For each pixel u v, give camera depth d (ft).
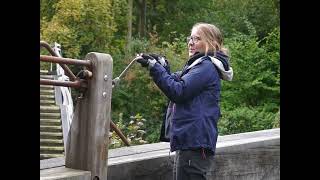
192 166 9.48
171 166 13.04
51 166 10.36
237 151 14.17
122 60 49.62
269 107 45.91
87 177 9.50
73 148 9.93
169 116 10.26
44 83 8.97
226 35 60.64
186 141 9.44
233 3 63.98
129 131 24.97
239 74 46.52
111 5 54.13
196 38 9.84
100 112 9.62
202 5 72.59
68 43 48.24
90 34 49.44
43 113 29.99
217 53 9.78
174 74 10.23
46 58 8.89
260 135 15.67
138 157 12.49
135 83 46.47
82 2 48.60
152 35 56.54
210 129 9.52
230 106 45.14
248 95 46.70
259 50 47.32
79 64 9.42
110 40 51.42
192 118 9.41
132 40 55.42
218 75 9.72
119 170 11.76
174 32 63.10
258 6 61.67
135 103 46.29
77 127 9.88
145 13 71.72
